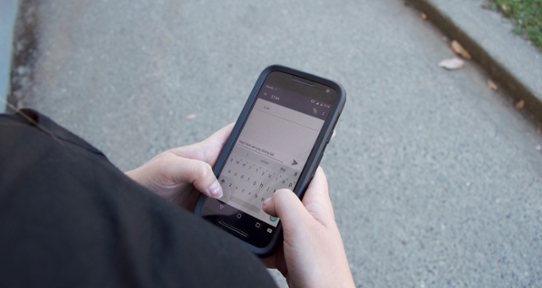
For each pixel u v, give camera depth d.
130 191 0.52
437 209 1.96
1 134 0.50
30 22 2.74
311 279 0.89
